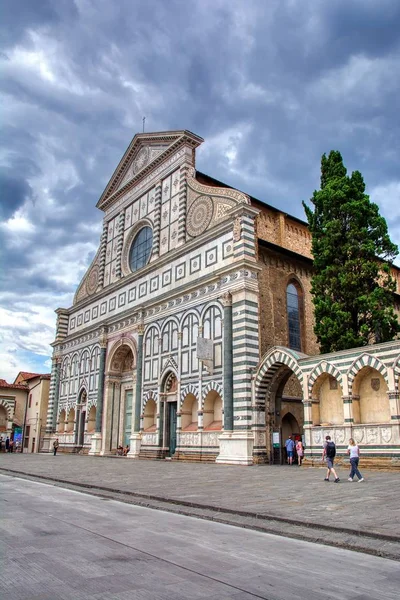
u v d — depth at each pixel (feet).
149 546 30.71
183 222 138.41
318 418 95.45
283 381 110.32
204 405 116.16
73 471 87.76
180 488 58.85
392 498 47.96
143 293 149.38
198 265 127.24
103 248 181.57
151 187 159.12
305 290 133.49
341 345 99.55
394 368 82.12
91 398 168.76
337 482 63.82
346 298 103.81
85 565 26.25
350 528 33.81
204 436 113.91
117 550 29.55
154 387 135.85
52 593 21.86
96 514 43.21
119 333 158.40
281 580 24.17
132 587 22.77
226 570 25.73
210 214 129.18
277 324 122.83
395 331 101.09
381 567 26.81
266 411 105.70
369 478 68.44
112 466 100.99
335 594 22.15
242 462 100.63
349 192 108.68
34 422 218.38
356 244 103.81
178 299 132.05
